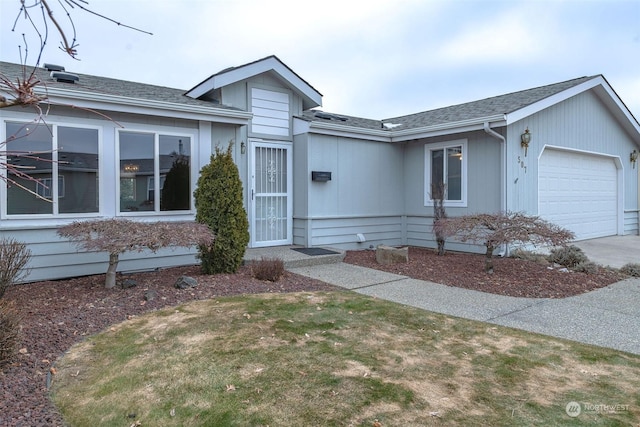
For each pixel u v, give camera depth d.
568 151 10.24
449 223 7.25
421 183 10.15
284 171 9.13
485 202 8.73
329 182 9.17
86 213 6.22
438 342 3.84
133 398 2.79
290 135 9.21
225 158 6.46
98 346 3.68
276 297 5.31
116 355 3.49
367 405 2.67
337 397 2.77
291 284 6.08
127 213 6.60
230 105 8.30
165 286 5.60
